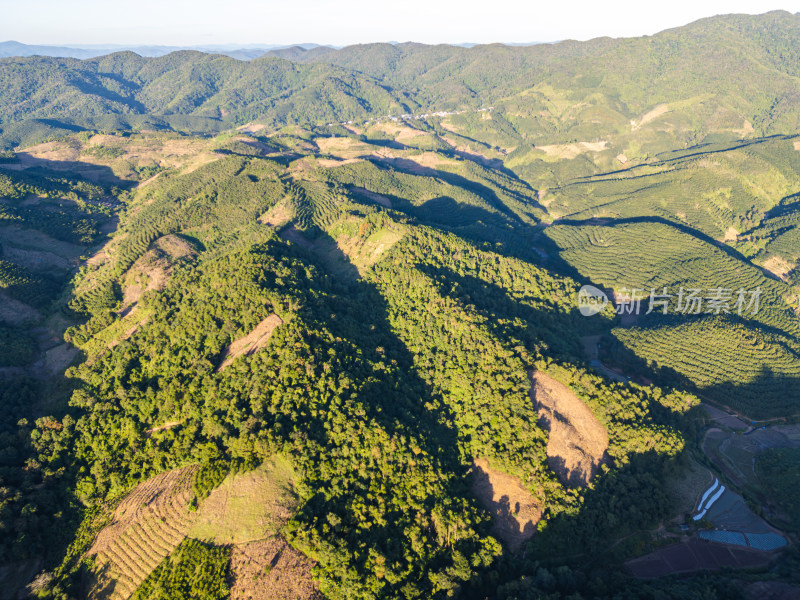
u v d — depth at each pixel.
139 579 93.31
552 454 122.12
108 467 111.56
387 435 112.25
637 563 107.88
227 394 119.31
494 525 109.94
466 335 154.88
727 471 138.25
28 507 100.31
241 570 90.25
